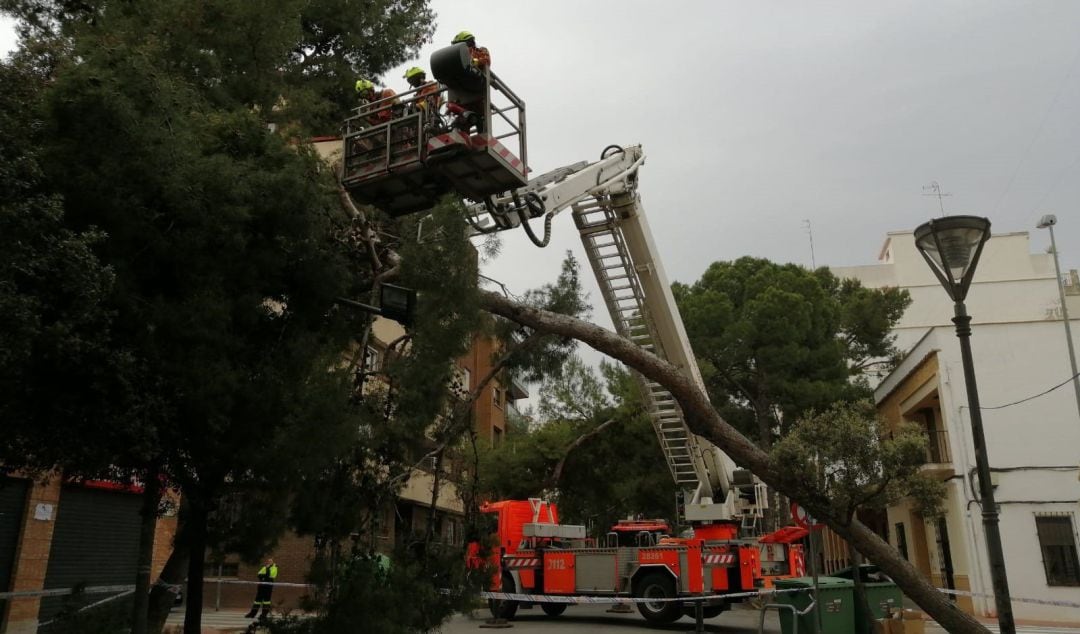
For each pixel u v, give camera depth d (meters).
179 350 5.76
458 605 8.25
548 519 19.69
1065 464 20.12
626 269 14.10
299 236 6.82
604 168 12.87
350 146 8.07
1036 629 16.84
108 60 5.82
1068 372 20.84
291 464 6.26
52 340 4.70
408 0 14.18
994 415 21.05
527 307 10.10
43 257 4.57
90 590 10.02
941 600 9.48
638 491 28.14
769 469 10.10
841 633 10.58
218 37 8.13
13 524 13.30
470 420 9.52
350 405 7.54
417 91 7.73
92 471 6.11
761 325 28.33
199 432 6.07
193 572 6.93
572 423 27.73
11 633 12.90
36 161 4.93
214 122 6.85
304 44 12.17
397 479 8.34
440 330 7.78
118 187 5.40
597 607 22.89
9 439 5.58
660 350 14.58
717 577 16.09
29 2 8.00
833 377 28.67
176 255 5.90
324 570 7.39
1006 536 19.94
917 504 8.76
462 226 7.98
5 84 5.55
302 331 7.01
